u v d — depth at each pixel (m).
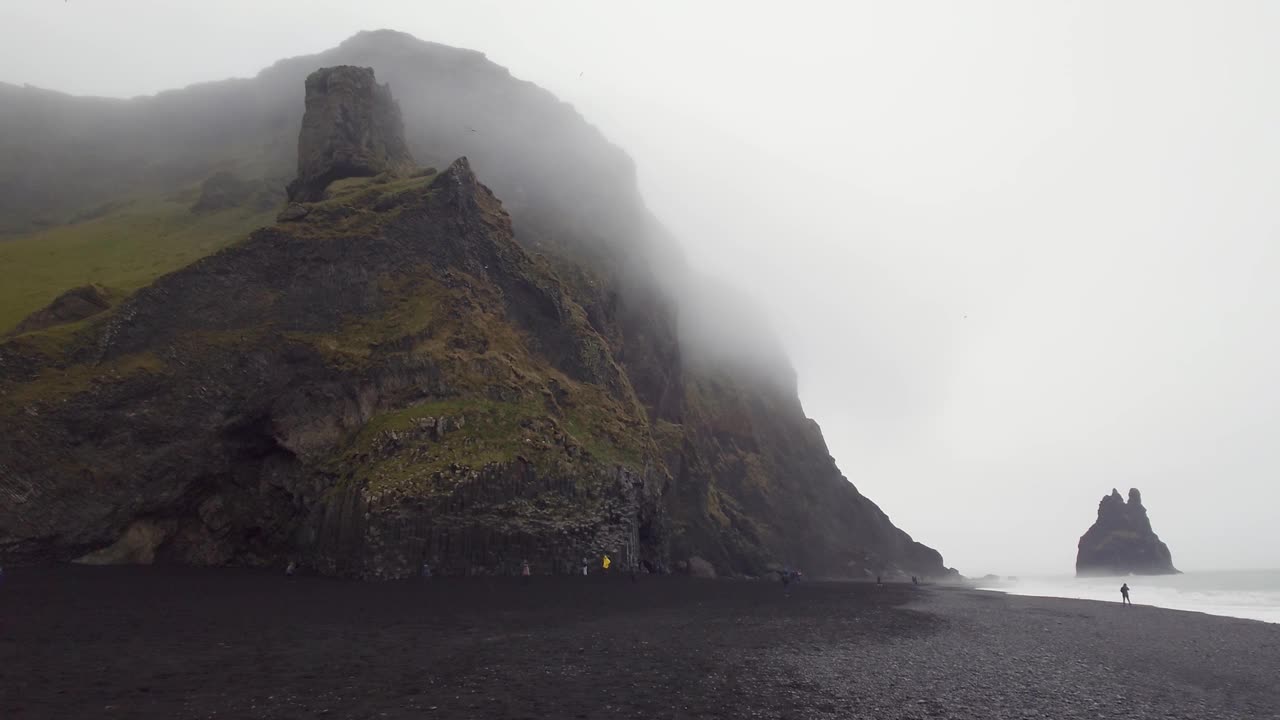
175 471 52.53
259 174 115.12
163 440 52.25
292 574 50.81
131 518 50.62
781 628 36.56
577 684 20.91
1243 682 26.41
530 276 79.75
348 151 80.62
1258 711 21.72
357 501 50.12
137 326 53.50
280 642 25.42
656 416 112.44
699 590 59.50
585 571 59.69
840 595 68.38
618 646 28.05
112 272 72.06
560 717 17.23
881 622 41.66
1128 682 25.59
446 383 61.75
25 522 45.81
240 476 56.78
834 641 32.53
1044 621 46.19
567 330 79.38
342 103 82.75
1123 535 182.88
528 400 66.19
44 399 48.19
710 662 25.52
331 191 75.38
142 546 51.44
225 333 56.81
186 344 54.88
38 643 23.38
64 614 29.44
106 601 33.72
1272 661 31.25
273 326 59.09
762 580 104.94
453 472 53.78
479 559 53.12
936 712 19.62
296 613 32.62
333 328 62.03
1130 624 45.38
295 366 58.62
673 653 27.06
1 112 130.62
